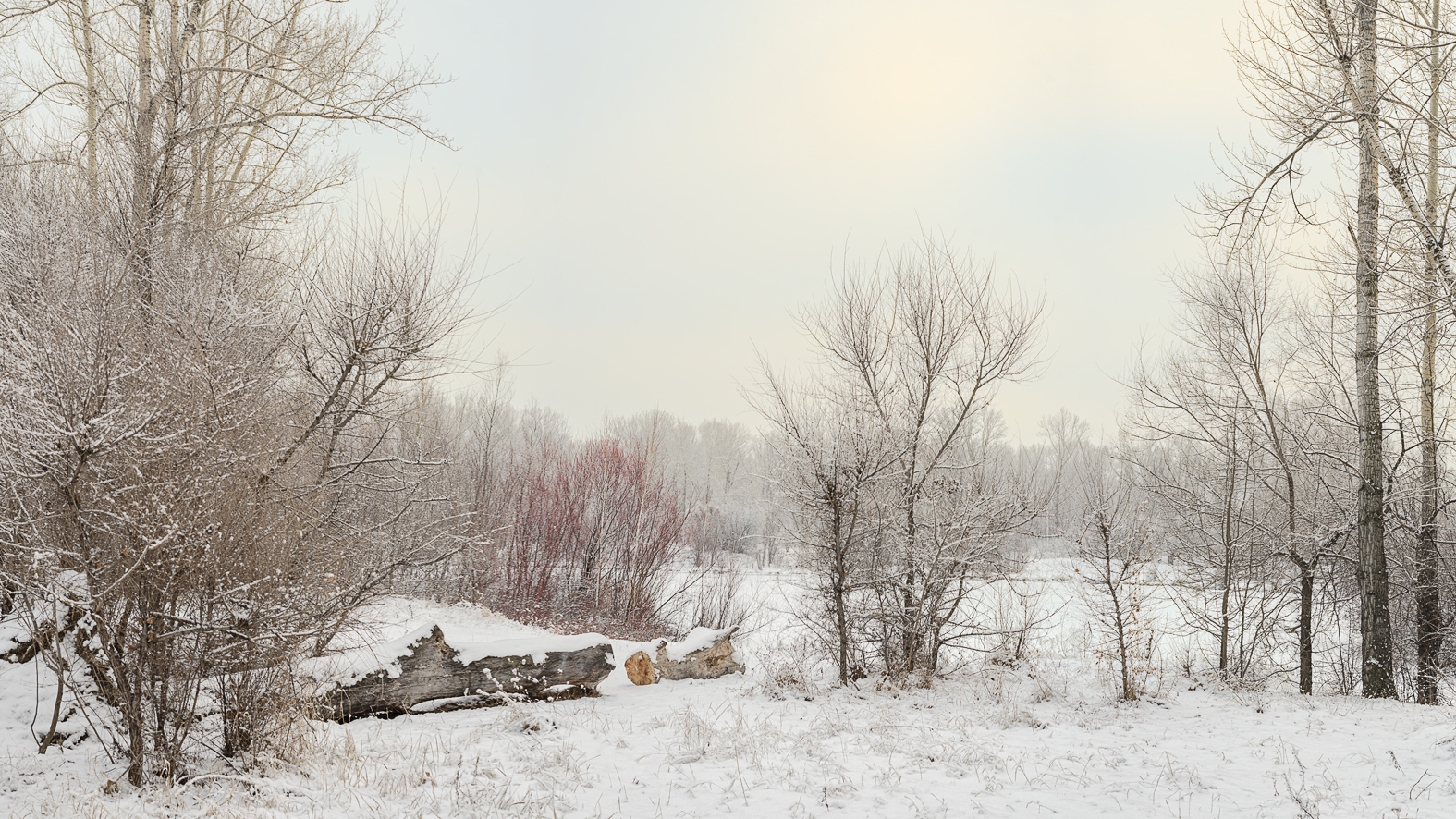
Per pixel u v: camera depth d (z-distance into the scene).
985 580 11.98
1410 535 13.97
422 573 19.03
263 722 6.28
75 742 6.05
